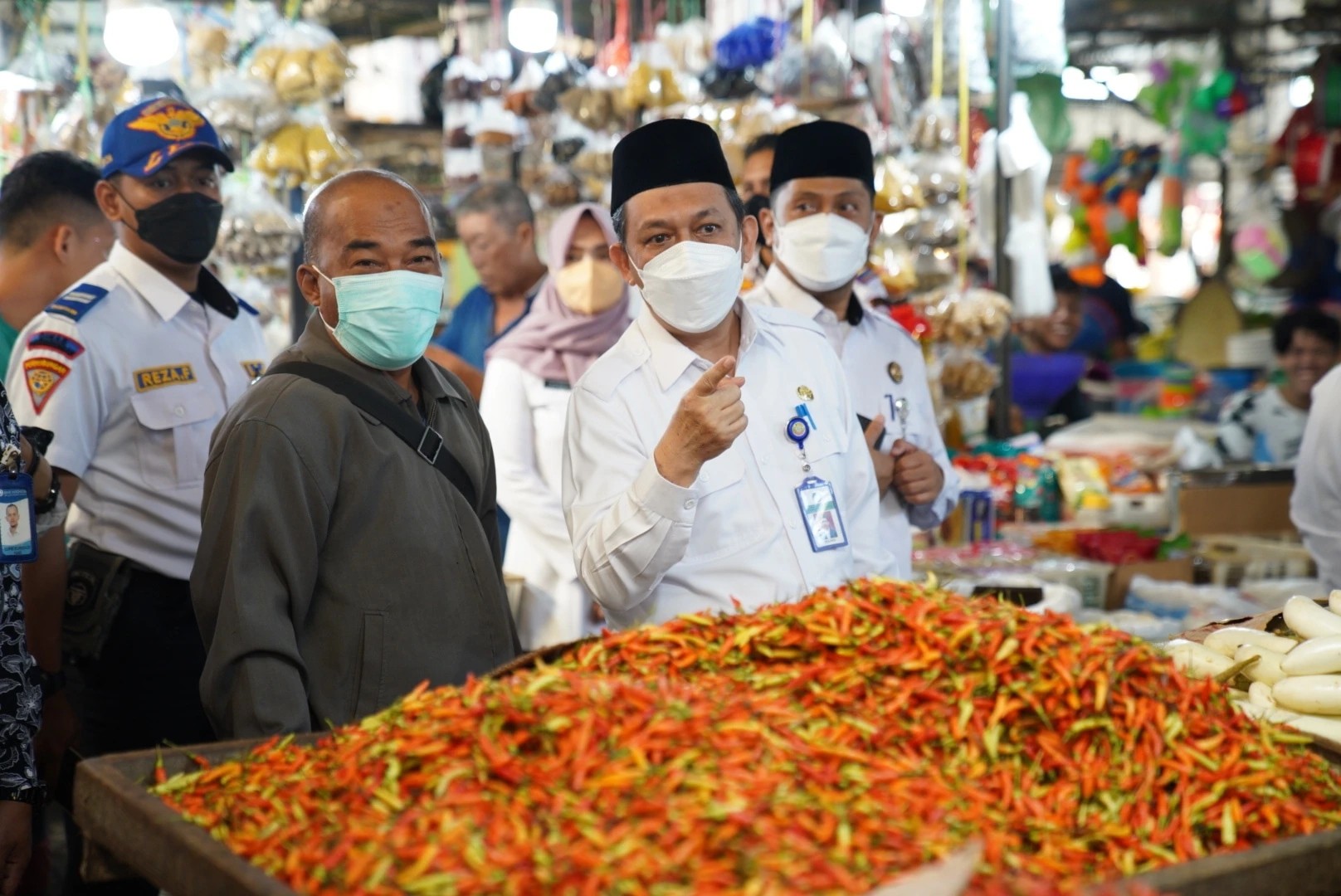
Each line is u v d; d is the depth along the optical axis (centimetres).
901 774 158
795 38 484
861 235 299
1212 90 732
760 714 166
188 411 303
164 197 300
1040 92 577
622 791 149
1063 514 512
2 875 225
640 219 240
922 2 474
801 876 136
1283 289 781
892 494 303
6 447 229
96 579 292
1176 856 159
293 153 431
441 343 504
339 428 227
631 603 234
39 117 475
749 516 244
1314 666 218
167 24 420
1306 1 734
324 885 142
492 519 265
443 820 145
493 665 241
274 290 505
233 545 218
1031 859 151
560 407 406
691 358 245
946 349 445
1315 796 174
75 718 306
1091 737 171
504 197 470
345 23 571
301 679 221
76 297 298
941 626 182
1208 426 604
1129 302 779
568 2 547
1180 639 255
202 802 170
